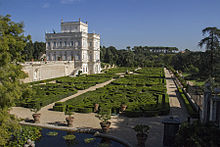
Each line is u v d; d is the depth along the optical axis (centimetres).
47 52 8300
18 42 1398
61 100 3131
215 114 1548
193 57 3147
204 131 1166
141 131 1476
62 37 7944
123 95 3209
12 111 2467
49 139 1703
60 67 6606
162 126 1959
